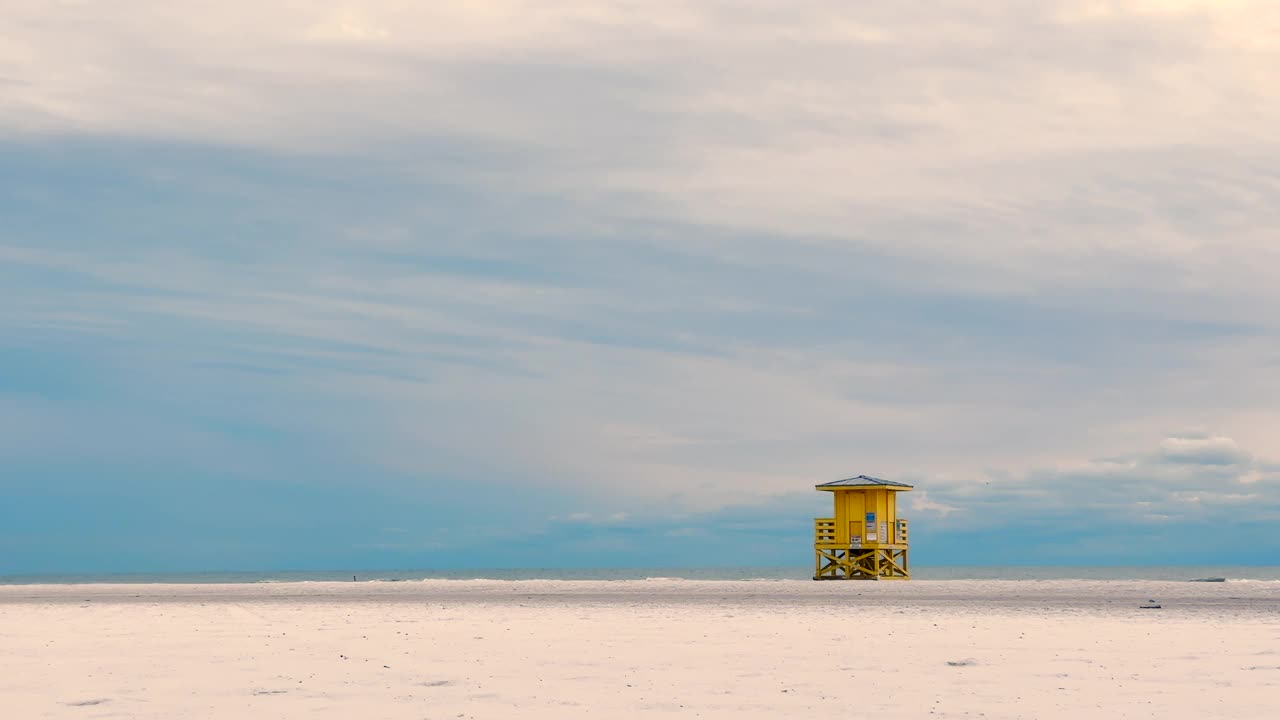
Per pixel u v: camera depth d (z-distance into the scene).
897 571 50.72
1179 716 13.29
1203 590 38.41
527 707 14.22
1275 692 14.97
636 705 14.33
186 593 41.50
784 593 38.19
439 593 40.00
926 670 17.38
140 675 17.16
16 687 15.95
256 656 19.66
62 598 38.75
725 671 17.38
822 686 15.80
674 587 43.03
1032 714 13.52
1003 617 27.53
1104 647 20.47
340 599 36.72
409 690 15.60
